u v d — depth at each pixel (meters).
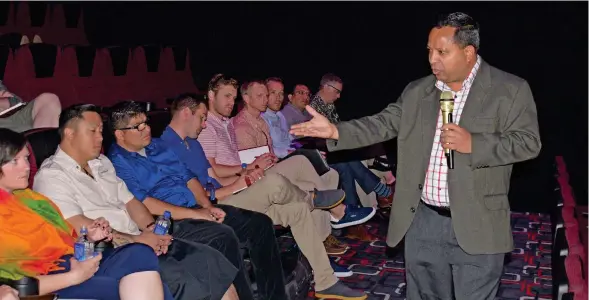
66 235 2.46
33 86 4.48
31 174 2.73
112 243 2.63
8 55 4.41
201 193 3.36
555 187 3.79
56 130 2.88
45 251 2.32
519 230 5.23
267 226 3.22
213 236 2.95
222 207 3.33
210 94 3.98
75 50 4.79
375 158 4.87
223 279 2.72
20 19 5.87
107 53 5.14
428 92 2.29
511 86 2.16
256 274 3.18
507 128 2.15
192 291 2.65
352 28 7.14
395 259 4.35
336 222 4.28
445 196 2.25
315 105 5.20
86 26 6.82
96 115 2.70
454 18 2.12
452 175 2.19
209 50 7.23
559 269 2.20
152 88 5.59
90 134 2.67
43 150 2.79
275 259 3.22
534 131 2.12
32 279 2.08
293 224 3.51
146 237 2.71
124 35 6.96
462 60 2.13
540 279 4.01
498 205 2.22
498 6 6.65
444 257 2.32
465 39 2.11
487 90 2.18
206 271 2.69
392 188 5.03
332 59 7.22
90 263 2.23
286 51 7.27
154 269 2.37
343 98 7.27
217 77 3.98
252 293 3.00
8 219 2.26
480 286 2.28
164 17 7.06
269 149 4.28
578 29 6.43
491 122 2.16
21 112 3.77
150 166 3.21
